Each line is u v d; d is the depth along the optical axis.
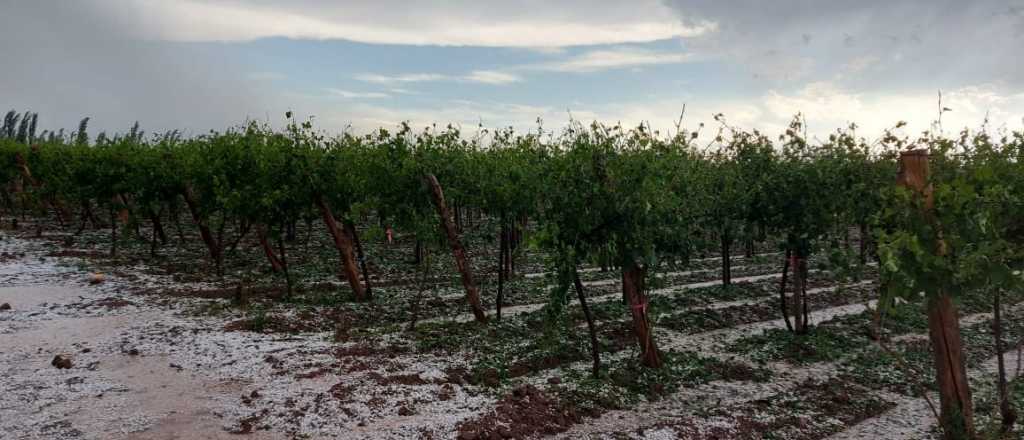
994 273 6.11
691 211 10.71
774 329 13.77
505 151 19.47
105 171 21.47
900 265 6.11
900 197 6.42
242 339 12.07
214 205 18.23
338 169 15.80
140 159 21.23
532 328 13.65
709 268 23.08
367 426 8.16
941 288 6.27
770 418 8.85
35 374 10.03
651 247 9.81
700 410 9.14
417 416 8.51
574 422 8.71
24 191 31.19
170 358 10.89
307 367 10.45
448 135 15.20
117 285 17.25
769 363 11.59
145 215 22.17
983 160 10.34
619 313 15.19
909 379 10.61
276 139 16.34
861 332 13.59
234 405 8.80
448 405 8.92
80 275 18.42
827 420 8.90
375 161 14.41
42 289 16.44
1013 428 8.49
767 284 19.44
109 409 8.68
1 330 12.56
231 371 10.22
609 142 9.70
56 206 28.72
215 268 20.28
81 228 26.14
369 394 9.20
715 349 12.35
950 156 10.63
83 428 8.05
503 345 12.20
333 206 16.28
